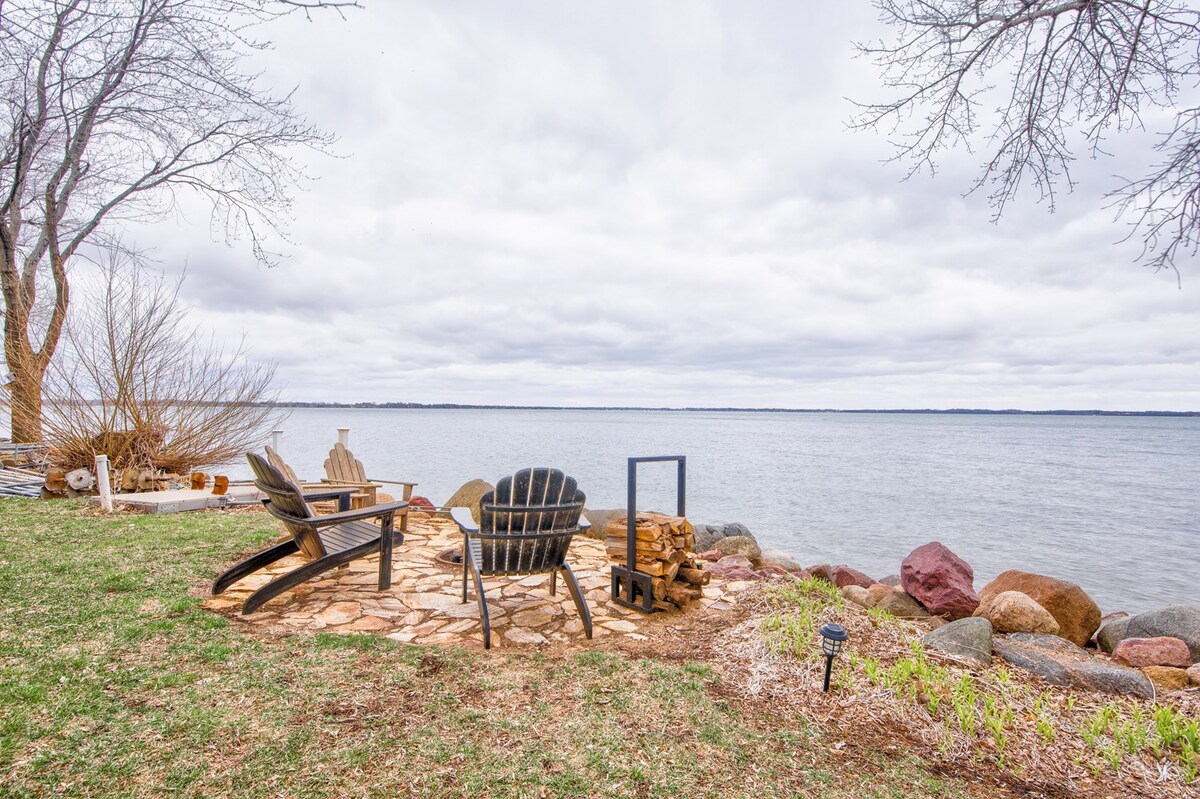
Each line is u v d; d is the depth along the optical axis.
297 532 3.85
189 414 9.00
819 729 2.47
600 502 18.89
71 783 1.83
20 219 9.06
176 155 8.95
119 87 6.93
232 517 6.54
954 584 4.41
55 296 10.39
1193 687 3.10
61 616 3.26
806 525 15.64
